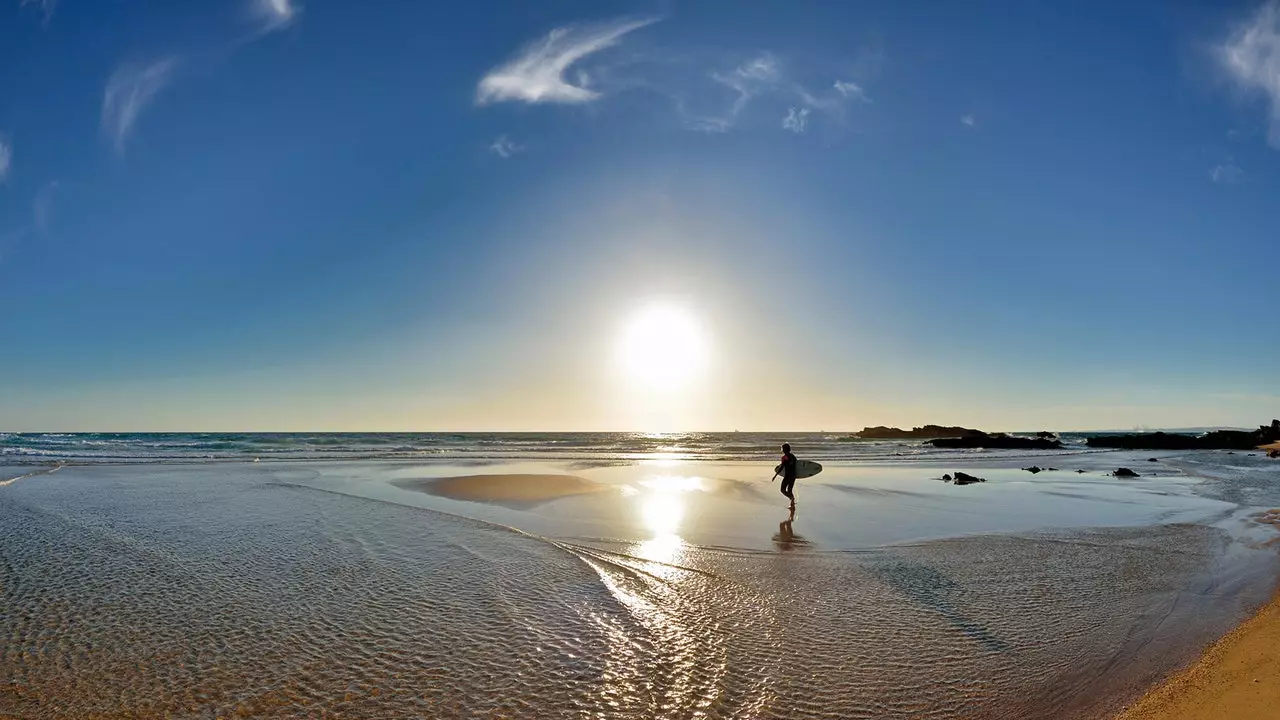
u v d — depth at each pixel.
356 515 16.94
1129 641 7.80
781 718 5.79
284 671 6.78
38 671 6.74
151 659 7.09
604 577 10.73
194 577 10.59
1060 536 14.70
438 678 6.62
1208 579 10.84
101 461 35.41
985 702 6.15
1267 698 5.63
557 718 5.77
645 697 6.20
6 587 9.88
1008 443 72.88
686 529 15.25
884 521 16.70
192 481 25.17
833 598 9.59
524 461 39.69
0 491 21.42
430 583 10.30
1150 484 27.34
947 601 9.48
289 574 10.83
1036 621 8.56
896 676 6.73
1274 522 16.84
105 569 11.07
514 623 8.35
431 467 33.66
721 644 7.63
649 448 66.19
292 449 52.81
